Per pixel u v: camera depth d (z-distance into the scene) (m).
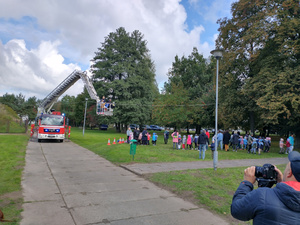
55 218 4.41
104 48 47.34
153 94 47.41
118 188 6.69
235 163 11.98
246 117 26.61
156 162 11.17
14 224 4.06
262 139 19.31
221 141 19.14
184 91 38.66
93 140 24.55
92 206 5.14
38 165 9.81
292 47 18.64
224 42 25.36
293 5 19.34
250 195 1.68
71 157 12.54
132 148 11.62
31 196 5.66
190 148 18.47
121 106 42.22
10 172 8.05
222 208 5.28
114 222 4.33
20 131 31.81
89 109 55.34
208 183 7.21
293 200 1.48
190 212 5.02
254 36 20.28
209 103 38.03
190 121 37.44
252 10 23.27
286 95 17.44
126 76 46.44
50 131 20.42
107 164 10.77
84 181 7.39
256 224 1.59
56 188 6.47
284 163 12.69
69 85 24.95
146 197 5.93
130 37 48.03
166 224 4.34
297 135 23.47
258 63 22.73
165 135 22.58
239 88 25.75
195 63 51.88
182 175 8.05
